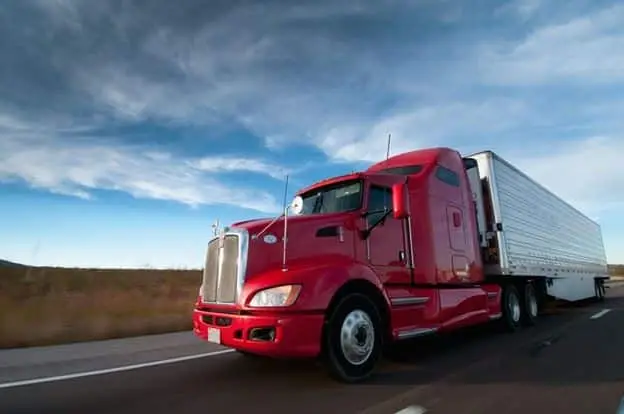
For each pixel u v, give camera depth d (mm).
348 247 6191
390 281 6570
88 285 25266
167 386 5395
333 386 5305
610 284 40938
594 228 20891
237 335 5277
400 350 7535
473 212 9219
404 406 4504
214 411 4438
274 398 4848
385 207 6824
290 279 5219
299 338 5066
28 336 9211
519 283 11055
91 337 9453
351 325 5535
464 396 4824
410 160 8305
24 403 4746
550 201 14133
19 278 25812
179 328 10969
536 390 5008
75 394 5074
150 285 26391
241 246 5504
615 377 5516
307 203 7199
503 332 9648
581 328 10094
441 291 7305
